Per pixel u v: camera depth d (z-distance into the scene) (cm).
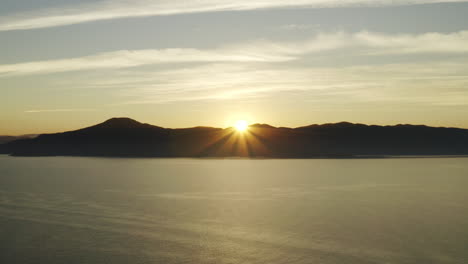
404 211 5581
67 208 5862
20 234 4400
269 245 3925
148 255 3659
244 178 10719
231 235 4281
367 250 3741
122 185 8944
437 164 18312
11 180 10231
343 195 7281
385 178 10681
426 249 3753
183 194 7406
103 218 5153
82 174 12369
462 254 3609
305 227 4609
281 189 8175
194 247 3884
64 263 3469
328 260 3491
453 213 5419
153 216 5244
